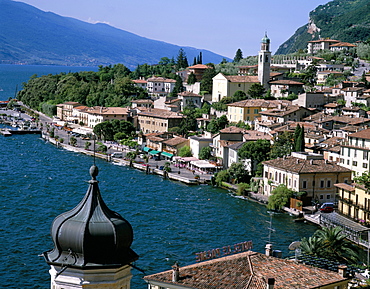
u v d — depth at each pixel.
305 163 166.25
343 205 148.12
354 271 87.00
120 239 20.91
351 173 165.88
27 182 178.88
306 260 87.69
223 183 183.38
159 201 158.75
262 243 122.25
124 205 152.12
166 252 111.12
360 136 174.75
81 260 20.88
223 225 134.75
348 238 126.00
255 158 187.12
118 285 21.44
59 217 21.27
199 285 70.31
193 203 157.88
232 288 68.31
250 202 162.75
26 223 129.88
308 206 158.38
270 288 65.06
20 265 101.06
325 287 70.88
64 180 185.38
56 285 21.20
